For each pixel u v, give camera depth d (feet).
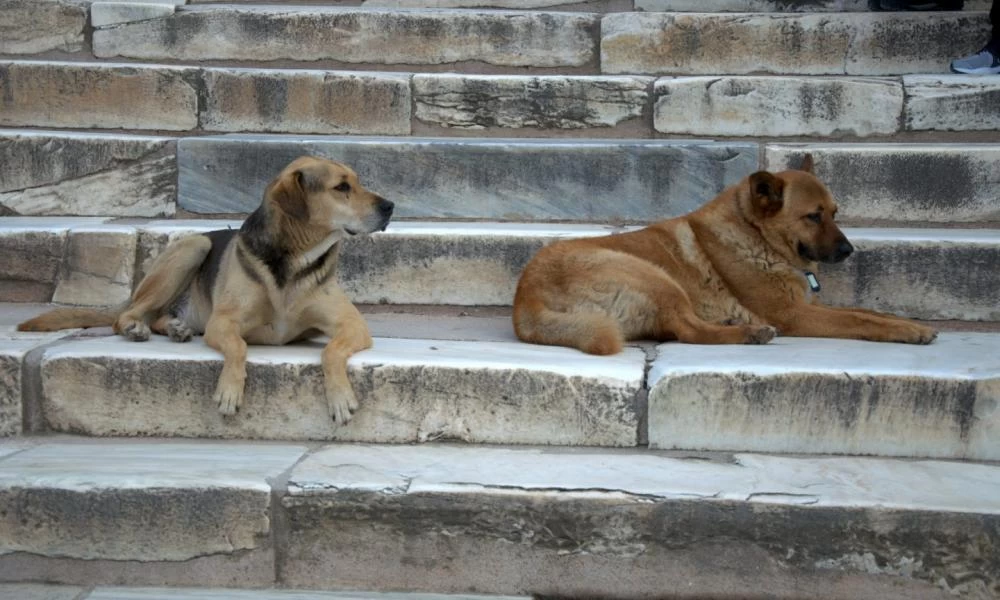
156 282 14.07
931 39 19.29
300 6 21.02
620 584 10.38
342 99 18.86
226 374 11.92
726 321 15.24
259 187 17.43
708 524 10.20
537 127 18.80
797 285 15.15
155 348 12.64
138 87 18.80
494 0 21.88
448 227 16.34
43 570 10.66
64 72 18.71
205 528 10.52
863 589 10.11
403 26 20.26
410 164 17.30
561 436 11.90
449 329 14.70
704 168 17.04
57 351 12.39
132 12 20.24
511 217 17.39
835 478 10.76
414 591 10.52
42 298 15.99
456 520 10.43
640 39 19.90
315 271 13.01
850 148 16.72
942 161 16.43
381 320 15.35
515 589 10.48
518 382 11.84
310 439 12.16
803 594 10.18
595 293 14.14
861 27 19.42
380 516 10.46
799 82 18.12
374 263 15.94
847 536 10.05
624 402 11.76
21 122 18.89
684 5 21.38
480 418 11.94
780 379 11.55
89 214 17.70
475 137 18.69
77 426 12.35
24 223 16.56
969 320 15.10
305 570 10.58
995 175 16.33
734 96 18.34
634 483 10.59
